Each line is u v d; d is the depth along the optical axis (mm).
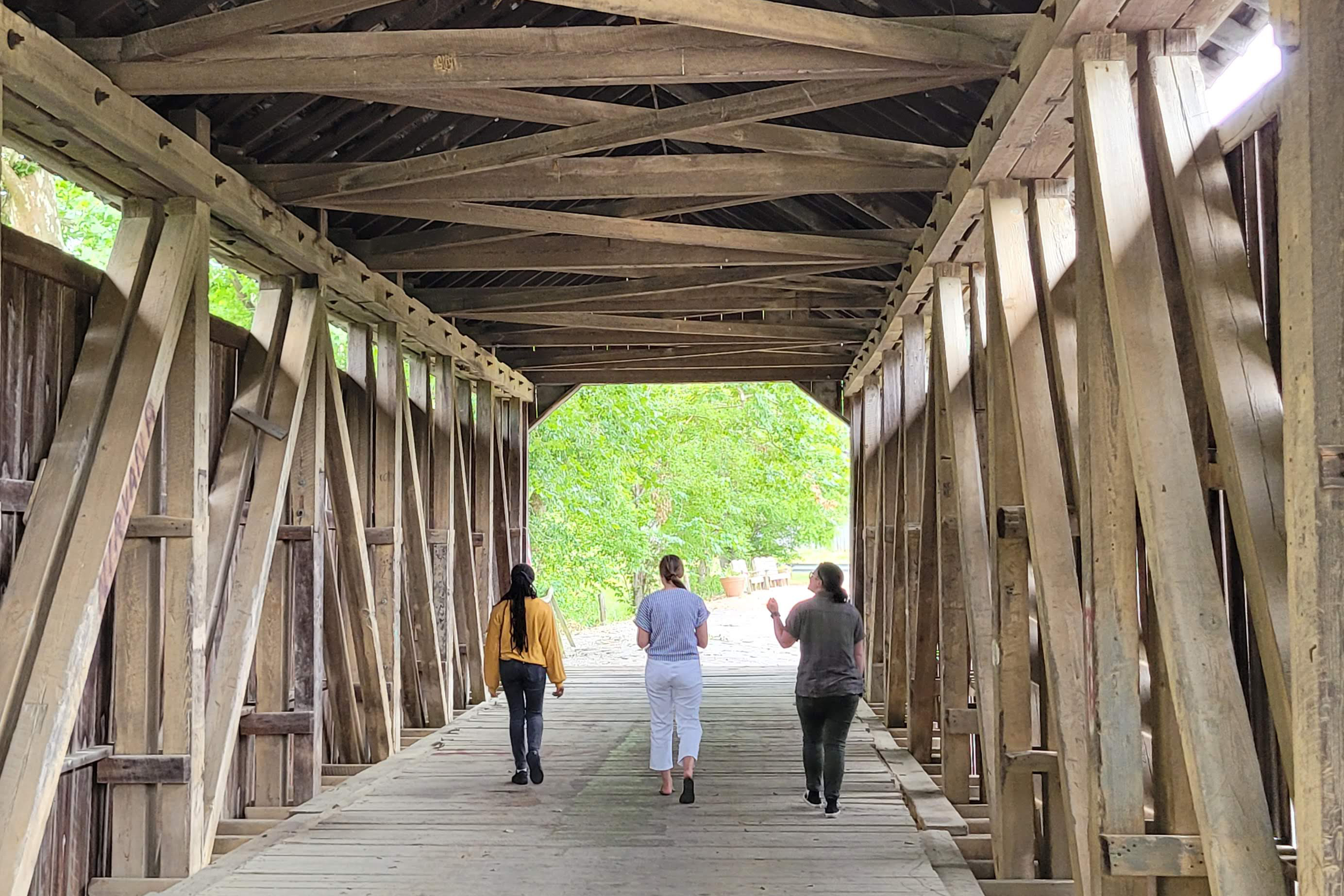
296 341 6406
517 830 5703
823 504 33688
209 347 5316
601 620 23172
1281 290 2326
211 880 4812
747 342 12016
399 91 4645
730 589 29344
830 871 4926
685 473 25000
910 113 5867
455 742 8289
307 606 6469
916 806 6152
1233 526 3018
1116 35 3480
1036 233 4793
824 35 4035
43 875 4391
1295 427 2256
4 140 4320
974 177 4875
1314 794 2178
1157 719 3426
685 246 7547
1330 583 2176
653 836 5555
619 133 5113
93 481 4402
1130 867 3209
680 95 6395
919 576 7398
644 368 13406
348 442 7105
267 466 6004
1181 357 3502
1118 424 3391
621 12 3912
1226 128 3781
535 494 18312
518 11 5344
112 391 4633
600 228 6754
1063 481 4477
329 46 4309
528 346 11586
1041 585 4160
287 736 6426
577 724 9156
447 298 9406
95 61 4324
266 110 5496
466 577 10430
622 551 20266
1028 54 3914
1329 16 2232
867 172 5715
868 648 11086
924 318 8273
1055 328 4547
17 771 3939
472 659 10531
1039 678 5109
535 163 5730
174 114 5066
